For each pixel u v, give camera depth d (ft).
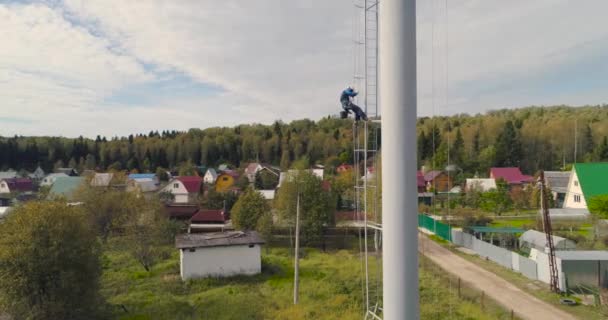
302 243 109.81
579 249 80.28
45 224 52.42
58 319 51.08
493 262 84.33
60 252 51.70
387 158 22.15
